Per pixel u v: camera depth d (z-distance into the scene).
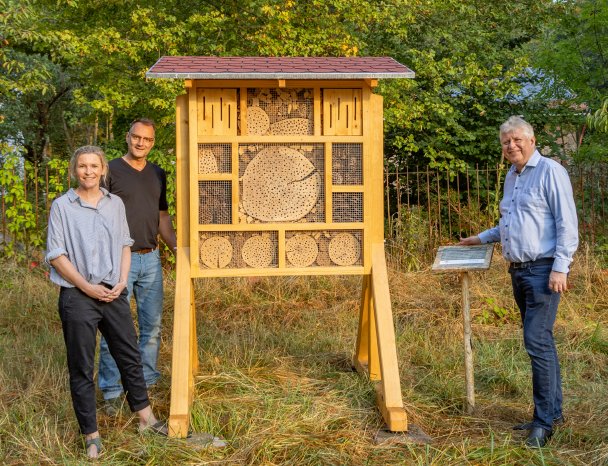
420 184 11.16
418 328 6.40
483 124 10.98
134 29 9.02
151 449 3.72
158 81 8.51
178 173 4.43
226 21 9.53
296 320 6.81
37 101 16.11
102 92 9.18
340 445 3.81
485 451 3.75
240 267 4.46
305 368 5.24
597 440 3.91
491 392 4.82
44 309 6.82
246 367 5.16
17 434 3.87
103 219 3.74
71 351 3.66
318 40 9.27
